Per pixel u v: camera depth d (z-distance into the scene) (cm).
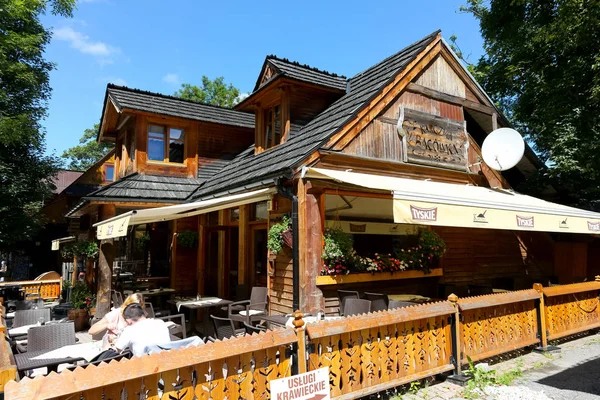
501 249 1423
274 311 1028
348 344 545
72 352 632
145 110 1512
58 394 317
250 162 1387
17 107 1927
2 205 1925
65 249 1465
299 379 475
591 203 1470
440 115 1258
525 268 1480
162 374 388
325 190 966
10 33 1841
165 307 1464
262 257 1250
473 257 1330
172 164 1603
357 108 1045
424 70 1232
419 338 632
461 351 679
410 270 1112
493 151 1213
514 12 1952
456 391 616
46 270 3042
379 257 1046
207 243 1498
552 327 874
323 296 936
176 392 395
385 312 581
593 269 1584
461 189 1136
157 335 568
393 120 1131
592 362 759
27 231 1997
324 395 495
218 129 1759
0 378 338
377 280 1041
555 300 900
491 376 661
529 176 1527
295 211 933
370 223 1161
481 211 830
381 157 1085
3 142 1764
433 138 1213
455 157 1268
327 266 943
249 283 1270
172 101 1706
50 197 2325
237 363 442
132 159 1608
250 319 892
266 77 1454
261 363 463
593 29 1294
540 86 1627
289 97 1317
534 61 1731
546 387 629
